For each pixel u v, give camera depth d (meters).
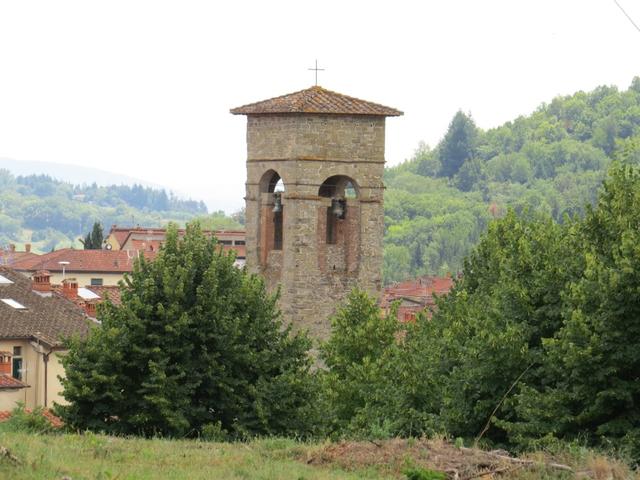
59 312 120.12
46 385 112.56
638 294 66.12
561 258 77.31
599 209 76.38
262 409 80.31
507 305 75.94
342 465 55.03
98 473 49.31
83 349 78.94
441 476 50.75
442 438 60.03
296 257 106.75
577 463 53.53
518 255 80.50
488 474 51.41
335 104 107.31
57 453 54.66
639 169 83.88
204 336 80.62
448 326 89.00
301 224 106.75
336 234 108.69
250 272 109.88
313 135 106.56
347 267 108.69
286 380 81.81
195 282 82.50
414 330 98.50
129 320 79.31
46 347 113.06
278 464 54.69
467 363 74.19
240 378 82.00
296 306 107.06
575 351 66.25
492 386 72.62
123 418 78.62
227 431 80.19
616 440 64.25
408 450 55.88
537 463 52.69
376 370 95.56
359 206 108.50
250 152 109.69
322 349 103.06
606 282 67.00
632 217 74.69
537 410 67.50
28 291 124.31
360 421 84.62
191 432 78.94
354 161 107.81
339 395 96.25
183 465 54.41
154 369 78.00
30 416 74.69
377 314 103.38
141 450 58.75
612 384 66.44
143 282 81.12
